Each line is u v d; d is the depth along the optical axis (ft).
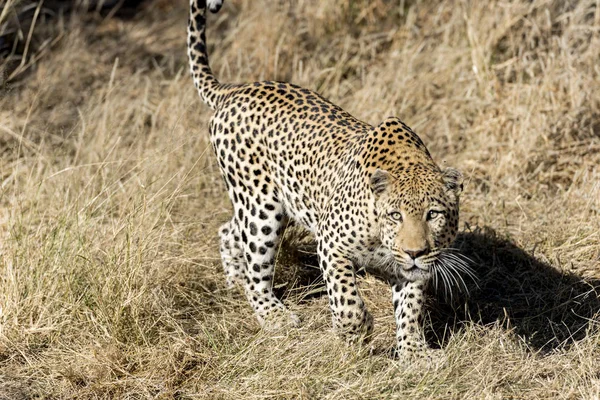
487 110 44.93
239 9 57.77
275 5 51.72
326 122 31.35
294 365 28.91
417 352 29.45
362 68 48.34
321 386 27.73
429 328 32.63
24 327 30.76
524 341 30.53
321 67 49.52
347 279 29.25
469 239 37.60
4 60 50.78
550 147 42.50
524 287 35.19
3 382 28.91
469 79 46.55
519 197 39.70
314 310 33.19
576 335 31.78
